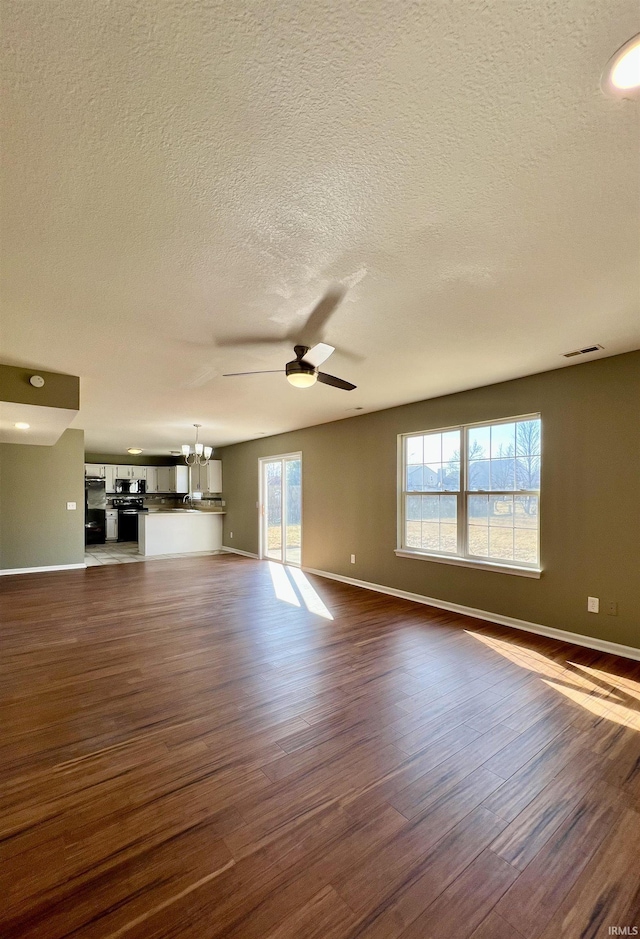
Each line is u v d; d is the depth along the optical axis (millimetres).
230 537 9531
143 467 11391
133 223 1736
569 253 1996
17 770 2021
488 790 1886
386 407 5477
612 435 3467
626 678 2969
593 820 1718
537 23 1007
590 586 3566
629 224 1777
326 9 970
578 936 1274
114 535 11023
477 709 2564
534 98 1199
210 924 1301
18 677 3023
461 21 1001
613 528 3449
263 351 3299
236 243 1882
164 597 5316
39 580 6305
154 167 1433
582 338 3070
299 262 2047
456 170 1468
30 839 1612
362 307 2539
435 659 3307
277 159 1406
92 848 1574
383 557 5582
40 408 3920
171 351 3285
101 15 980
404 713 2520
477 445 4559
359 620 4332
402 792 1872
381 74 1125
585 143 1357
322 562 6672
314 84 1152
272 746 2203
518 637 3805
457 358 3512
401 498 5398
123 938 1256
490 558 4402
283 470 7852
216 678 2996
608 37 1039
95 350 3262
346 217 1715
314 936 1268
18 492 6801
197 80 1138
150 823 1696
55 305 2469
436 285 2287
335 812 1755
